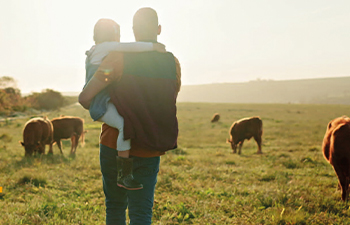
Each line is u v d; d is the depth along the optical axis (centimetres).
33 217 416
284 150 1501
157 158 225
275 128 2666
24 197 556
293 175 859
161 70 214
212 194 614
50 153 1241
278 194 566
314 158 1131
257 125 1422
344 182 570
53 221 414
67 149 1516
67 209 476
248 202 545
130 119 204
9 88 6153
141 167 218
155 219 455
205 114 4534
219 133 2394
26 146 1076
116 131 215
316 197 573
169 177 746
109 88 209
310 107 6481
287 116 4175
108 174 227
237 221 448
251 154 1416
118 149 207
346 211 507
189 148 1689
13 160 986
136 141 207
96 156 1163
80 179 731
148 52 212
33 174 684
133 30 230
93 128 2694
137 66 208
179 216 456
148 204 227
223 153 1427
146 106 208
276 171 893
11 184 627
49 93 6725
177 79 229
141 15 224
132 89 205
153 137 210
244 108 6003
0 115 4503
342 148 564
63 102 7056
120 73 205
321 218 471
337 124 628
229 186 693
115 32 229
